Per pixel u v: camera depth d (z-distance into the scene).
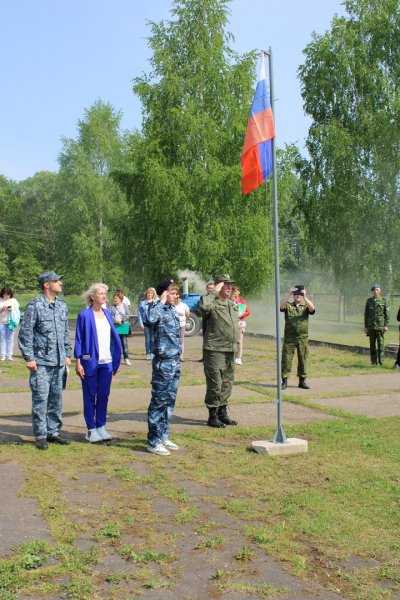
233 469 6.14
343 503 5.15
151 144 29.80
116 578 3.74
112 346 7.30
